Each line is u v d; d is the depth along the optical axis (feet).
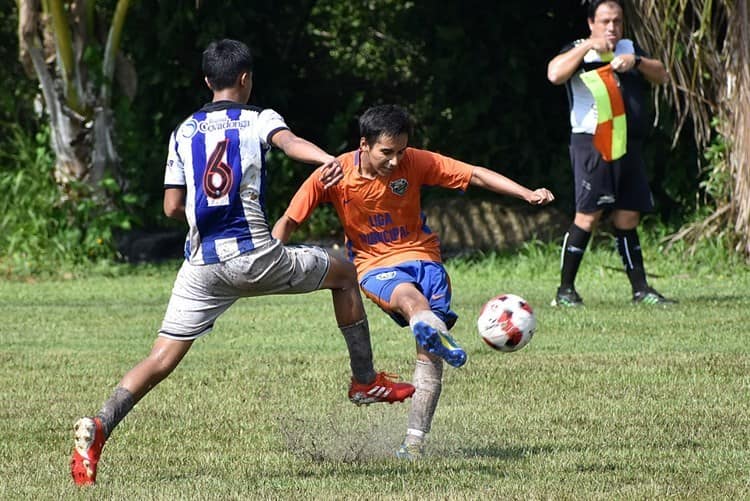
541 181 210.18
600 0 127.03
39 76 187.01
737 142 165.99
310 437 70.59
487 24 205.36
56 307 141.69
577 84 130.31
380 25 258.16
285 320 127.54
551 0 208.54
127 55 209.97
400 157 63.77
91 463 58.18
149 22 207.10
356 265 67.41
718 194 175.01
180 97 210.79
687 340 108.37
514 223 198.18
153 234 199.11
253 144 59.88
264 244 60.13
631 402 80.59
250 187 59.93
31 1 183.11
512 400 81.66
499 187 64.64
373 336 114.42
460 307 134.41
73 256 185.26
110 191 189.98
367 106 240.73
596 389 85.40
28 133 204.95
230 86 61.62
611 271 172.55
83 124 188.03
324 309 137.69
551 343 107.24
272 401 83.05
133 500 55.06
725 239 173.37
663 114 186.19
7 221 189.47
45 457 66.39
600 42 126.82
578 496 55.16
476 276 174.40
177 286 61.41
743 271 168.25
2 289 163.84
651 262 177.58
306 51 236.22
